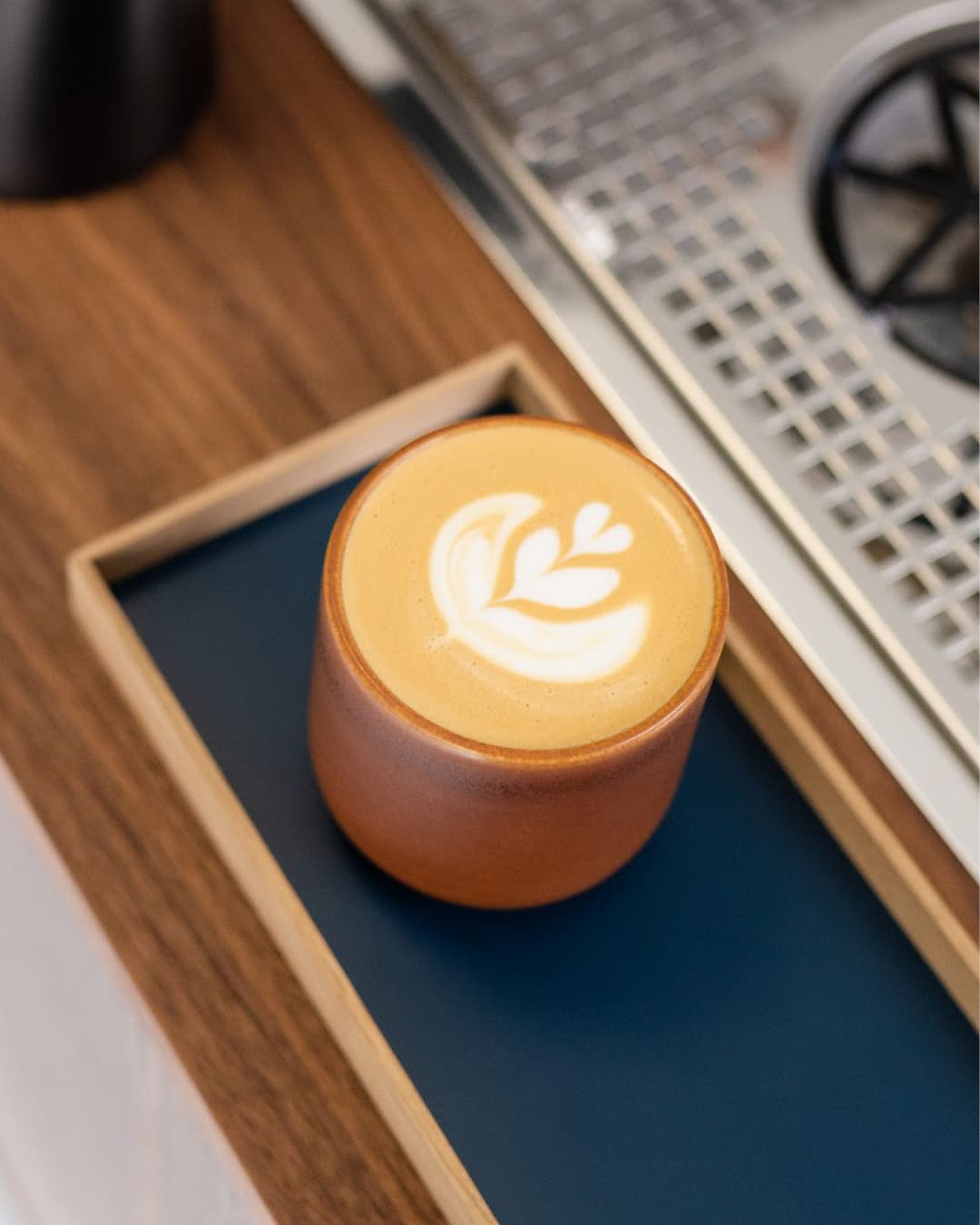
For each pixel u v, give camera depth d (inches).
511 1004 25.5
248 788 26.2
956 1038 25.7
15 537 27.4
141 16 27.6
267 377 28.5
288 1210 24.9
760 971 25.9
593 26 30.9
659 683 23.3
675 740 23.3
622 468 24.4
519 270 29.3
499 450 24.4
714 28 31.0
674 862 26.3
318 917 25.7
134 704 26.5
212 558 27.2
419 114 30.2
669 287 29.1
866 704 27.0
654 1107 25.2
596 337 28.8
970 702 27.0
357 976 25.4
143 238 29.1
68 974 27.6
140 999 25.6
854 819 26.0
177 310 28.7
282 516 27.5
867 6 31.2
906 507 28.0
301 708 26.6
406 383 28.6
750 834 26.5
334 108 30.2
